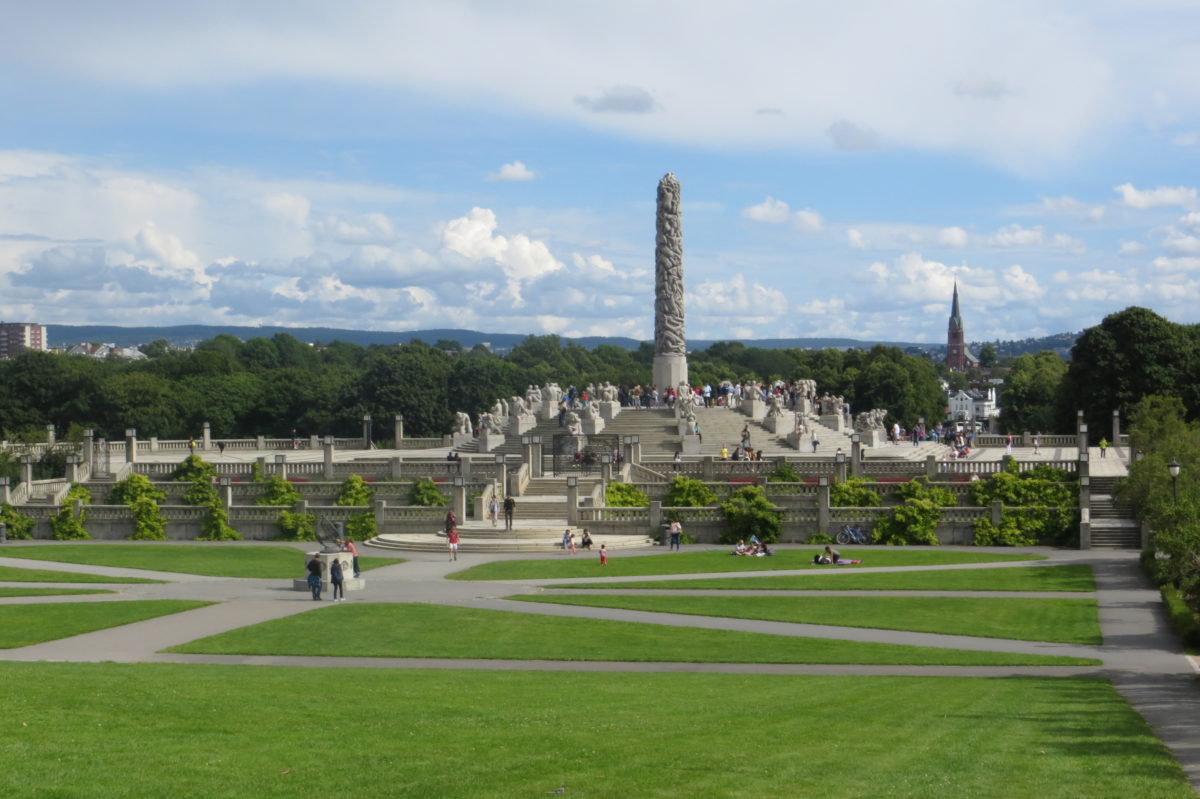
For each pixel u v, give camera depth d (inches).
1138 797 976.9
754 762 1098.1
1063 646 2118.6
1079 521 3641.7
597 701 1494.8
